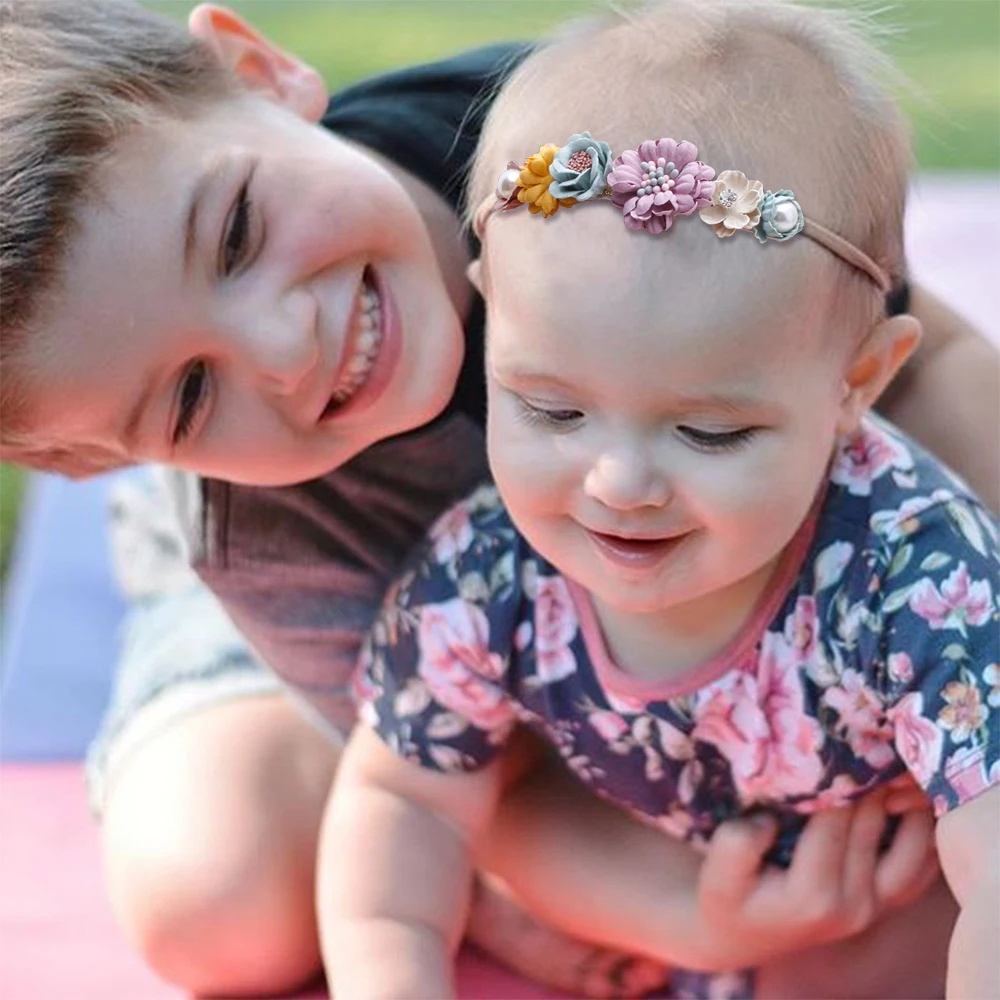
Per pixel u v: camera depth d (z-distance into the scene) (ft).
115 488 9.98
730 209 5.48
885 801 6.68
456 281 7.36
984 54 21.21
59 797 9.22
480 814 7.10
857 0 6.68
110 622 10.40
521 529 6.12
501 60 7.79
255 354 6.48
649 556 5.88
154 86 6.85
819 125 5.82
